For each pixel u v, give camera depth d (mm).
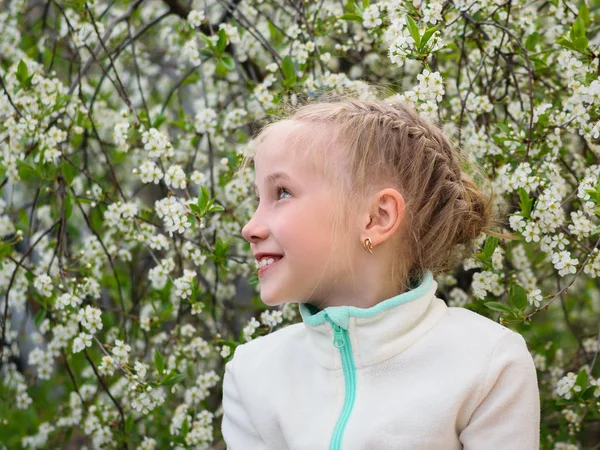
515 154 1636
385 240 1230
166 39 2701
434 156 1287
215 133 2115
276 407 1267
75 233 2357
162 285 1840
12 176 1976
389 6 1596
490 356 1184
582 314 2625
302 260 1207
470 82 1761
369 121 1262
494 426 1167
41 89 1915
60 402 2662
